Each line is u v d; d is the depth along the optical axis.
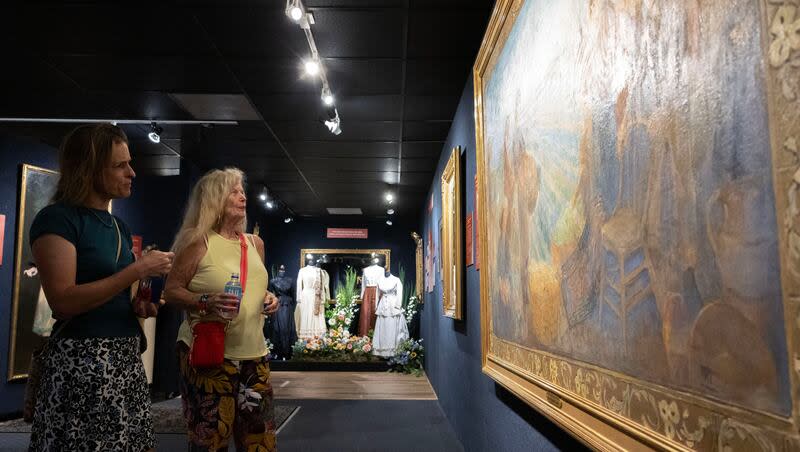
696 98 0.87
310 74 4.22
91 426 1.43
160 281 6.75
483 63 2.85
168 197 7.04
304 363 10.09
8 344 5.19
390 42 3.71
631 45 1.12
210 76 4.35
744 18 0.75
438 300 6.65
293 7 3.03
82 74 4.32
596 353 1.34
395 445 4.42
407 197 9.66
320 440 4.58
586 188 1.40
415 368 9.63
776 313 0.69
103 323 1.50
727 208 0.79
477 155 3.05
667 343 0.98
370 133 5.85
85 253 1.51
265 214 11.51
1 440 4.35
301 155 6.85
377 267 11.94
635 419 1.12
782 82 0.67
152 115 5.30
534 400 1.90
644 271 1.07
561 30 1.59
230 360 2.14
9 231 5.28
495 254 2.66
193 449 2.07
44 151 5.63
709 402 0.84
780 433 0.68
